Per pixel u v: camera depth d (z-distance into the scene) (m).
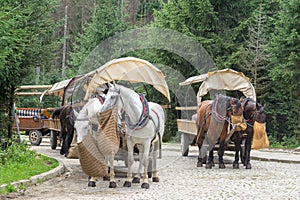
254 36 30.86
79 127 12.41
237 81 19.84
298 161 20.36
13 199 10.97
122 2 42.97
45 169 15.12
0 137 18.22
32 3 17.69
